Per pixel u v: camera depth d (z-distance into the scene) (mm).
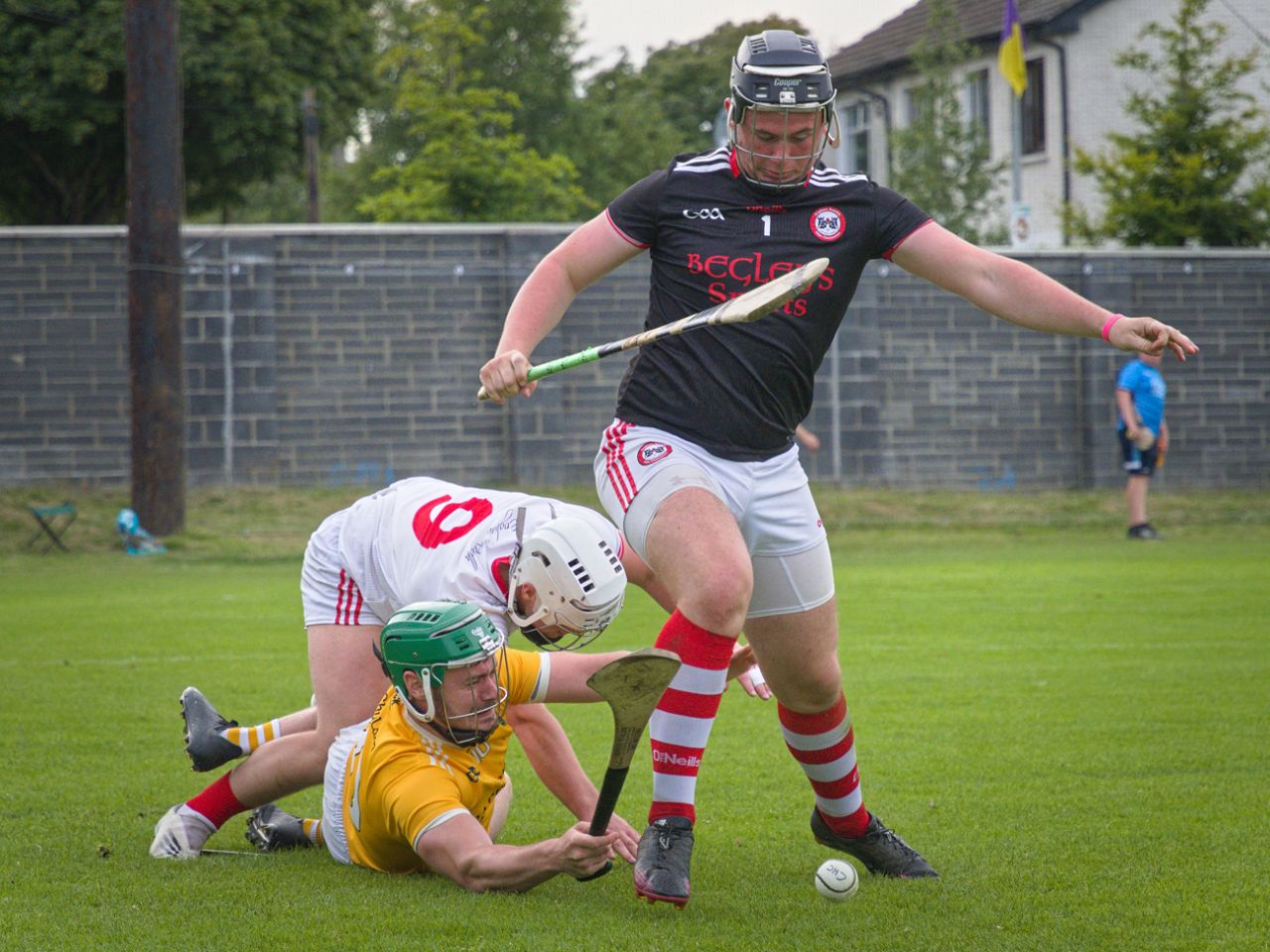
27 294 65938
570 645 15602
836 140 14719
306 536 61438
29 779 20203
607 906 14180
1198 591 44625
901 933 13180
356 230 69125
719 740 23656
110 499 65438
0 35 97875
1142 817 17875
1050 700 26766
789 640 14664
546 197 109875
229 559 56094
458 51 115875
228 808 16531
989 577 49000
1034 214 113500
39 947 12719
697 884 15133
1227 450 78812
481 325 70625
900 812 18266
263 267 67875
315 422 69062
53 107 98125
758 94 13914
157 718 24953
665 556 13727
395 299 69688
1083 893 14531
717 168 14578
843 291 14586
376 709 15984
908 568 52406
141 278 57906
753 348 14195
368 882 15094
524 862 14055
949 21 103375
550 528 14922
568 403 71500
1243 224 89125
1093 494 75750
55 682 28672
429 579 15750
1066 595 43812
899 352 74938
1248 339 78750
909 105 123625
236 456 68000
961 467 75750
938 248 14656
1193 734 23500
